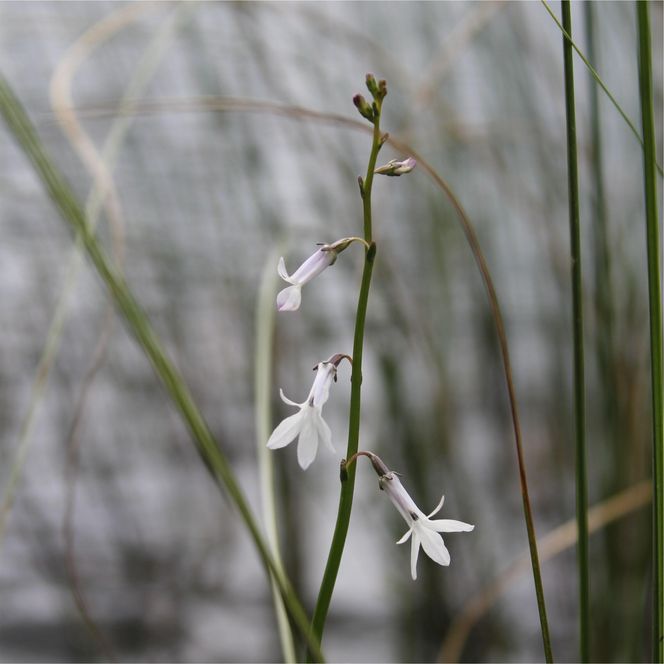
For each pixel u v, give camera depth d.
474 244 0.40
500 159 0.67
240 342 0.78
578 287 0.38
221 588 0.75
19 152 0.83
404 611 0.66
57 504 0.80
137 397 0.82
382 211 0.69
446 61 0.62
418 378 0.68
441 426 0.64
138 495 0.79
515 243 0.72
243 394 0.80
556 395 0.68
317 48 0.73
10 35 0.81
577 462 0.39
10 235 0.83
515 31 0.67
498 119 0.68
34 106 0.80
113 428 0.82
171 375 0.38
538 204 0.65
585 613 0.39
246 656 0.67
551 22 0.68
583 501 0.39
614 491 0.53
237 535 0.79
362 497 0.73
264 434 0.42
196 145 0.76
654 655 0.38
